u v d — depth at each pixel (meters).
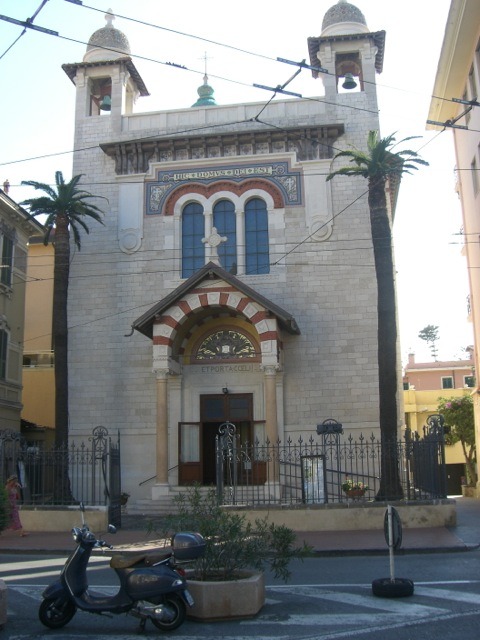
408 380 57.94
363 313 27.39
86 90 31.28
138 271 28.86
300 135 29.06
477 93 29.11
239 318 27.67
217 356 27.88
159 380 25.66
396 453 21.16
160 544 17.41
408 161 23.97
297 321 27.58
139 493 26.95
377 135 28.44
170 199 29.42
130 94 32.69
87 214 26.95
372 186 24.20
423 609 9.55
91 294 28.92
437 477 20.23
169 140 29.48
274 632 8.48
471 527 19.25
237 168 29.34
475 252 32.19
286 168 29.06
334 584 11.81
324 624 8.84
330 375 27.00
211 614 9.15
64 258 25.73
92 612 8.81
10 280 31.42
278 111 29.75
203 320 27.80
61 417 24.36
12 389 31.28
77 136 30.69
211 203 29.19
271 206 28.77
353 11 30.44
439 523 19.39
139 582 8.65
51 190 25.98
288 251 28.28
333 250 28.06
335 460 25.97
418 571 12.96
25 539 18.89
